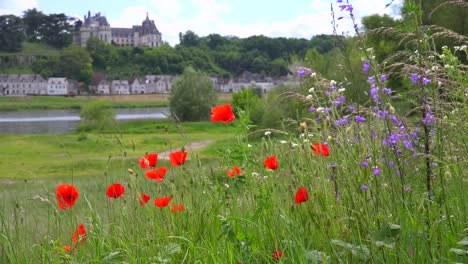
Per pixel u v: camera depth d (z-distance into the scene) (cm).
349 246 231
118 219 333
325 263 220
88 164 2655
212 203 311
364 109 276
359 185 250
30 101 16175
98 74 18712
